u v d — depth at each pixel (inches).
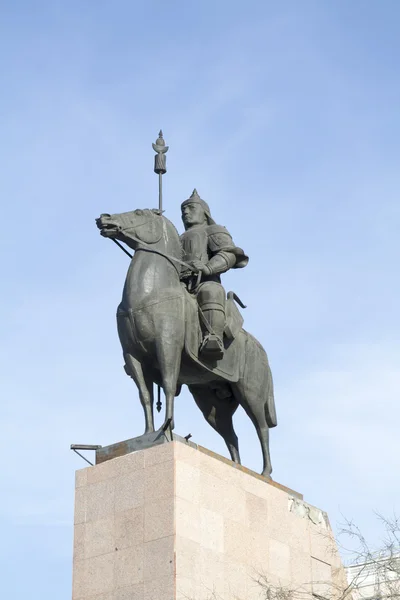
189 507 534.9
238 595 544.7
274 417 641.0
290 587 578.6
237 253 622.5
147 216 596.7
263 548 572.7
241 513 567.5
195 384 626.2
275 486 601.3
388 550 589.0
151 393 577.0
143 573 521.0
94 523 545.0
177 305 574.9
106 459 561.3
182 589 513.7
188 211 636.7
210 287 592.4
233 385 625.6
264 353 645.3
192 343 584.1
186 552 523.5
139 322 568.7
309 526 608.4
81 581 535.2
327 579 603.5
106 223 586.6
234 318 619.5
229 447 639.1
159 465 539.5
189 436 562.6
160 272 581.0
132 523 534.6
